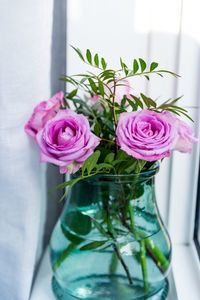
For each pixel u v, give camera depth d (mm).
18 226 566
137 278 522
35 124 513
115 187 498
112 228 510
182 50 602
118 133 437
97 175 490
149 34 616
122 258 515
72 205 535
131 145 428
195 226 694
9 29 517
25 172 553
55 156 449
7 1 509
